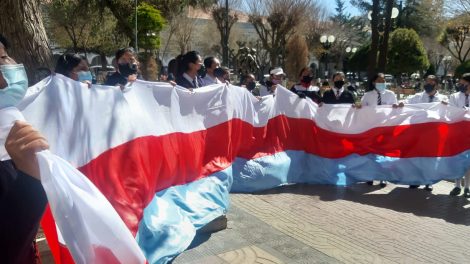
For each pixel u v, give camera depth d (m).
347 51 39.09
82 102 3.35
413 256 4.36
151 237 3.70
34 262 1.55
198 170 5.09
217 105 5.65
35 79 5.02
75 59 4.59
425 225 5.27
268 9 37.50
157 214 3.93
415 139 6.80
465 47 46.34
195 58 6.00
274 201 6.09
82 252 1.50
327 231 4.97
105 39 33.34
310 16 41.44
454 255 4.41
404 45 26.94
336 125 7.10
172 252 3.68
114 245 1.60
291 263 4.11
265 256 4.23
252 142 6.59
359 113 7.06
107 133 3.53
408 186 7.15
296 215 5.50
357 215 5.58
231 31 50.22
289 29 36.78
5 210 1.30
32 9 5.20
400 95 23.12
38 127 2.99
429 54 47.09
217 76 7.29
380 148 7.00
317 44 42.69
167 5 23.39
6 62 1.70
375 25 14.34
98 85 3.55
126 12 22.27
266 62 41.84
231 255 4.24
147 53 22.19
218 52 50.06
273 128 6.97
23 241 1.33
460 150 6.61
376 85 7.50
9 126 1.57
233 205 5.83
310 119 7.23
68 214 1.46
